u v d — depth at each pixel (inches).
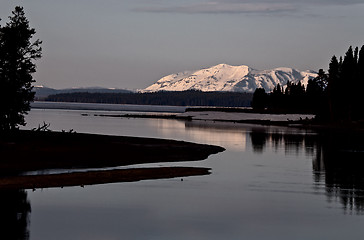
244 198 2023.9
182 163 3046.3
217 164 3056.1
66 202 1883.6
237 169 2844.5
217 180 2427.4
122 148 3639.3
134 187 2194.9
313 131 7076.8
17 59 3836.1
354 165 3129.9
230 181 2406.5
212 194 2089.1
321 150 4151.1
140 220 1674.5
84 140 3983.8
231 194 2096.5
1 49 3742.6
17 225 1581.0
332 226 1641.2
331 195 2105.1
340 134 6446.9
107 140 4173.2
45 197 1950.1
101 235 1505.9
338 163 3216.0
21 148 3257.9
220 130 7194.9
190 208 1843.0
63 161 2878.9
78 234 1509.6
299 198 2041.1
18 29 3796.8
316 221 1697.8
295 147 4439.0
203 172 2657.5
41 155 3046.3
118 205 1862.7
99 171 2541.8
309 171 2812.5
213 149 4020.7
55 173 2465.6
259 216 1750.7
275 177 2566.4
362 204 1947.6
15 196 1951.3
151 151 3577.8
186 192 2118.6
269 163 3184.1
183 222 1662.2
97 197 1977.1
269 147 4426.7
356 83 7819.9
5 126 3784.5
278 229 1599.4
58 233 1513.3
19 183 2170.3
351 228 1619.1
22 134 3853.3
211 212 1795.0
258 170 2822.3
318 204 1936.5
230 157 3506.4
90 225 1604.3
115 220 1667.1
